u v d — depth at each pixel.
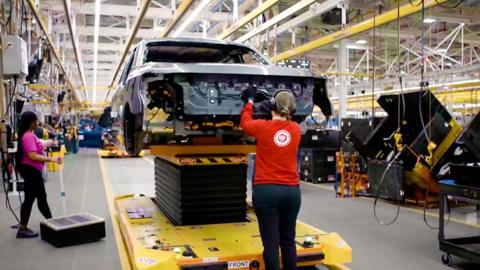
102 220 5.60
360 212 7.44
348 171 9.17
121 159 18.17
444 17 11.03
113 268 4.53
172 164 5.28
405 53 16.31
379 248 5.26
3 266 4.59
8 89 7.84
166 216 5.48
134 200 6.77
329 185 10.75
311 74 4.38
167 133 5.29
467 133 5.22
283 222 3.67
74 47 13.29
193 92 4.04
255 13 8.29
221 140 5.25
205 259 3.73
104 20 15.26
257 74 4.12
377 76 17.09
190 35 14.15
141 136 5.01
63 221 5.60
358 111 25.52
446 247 4.64
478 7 10.91
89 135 24.55
